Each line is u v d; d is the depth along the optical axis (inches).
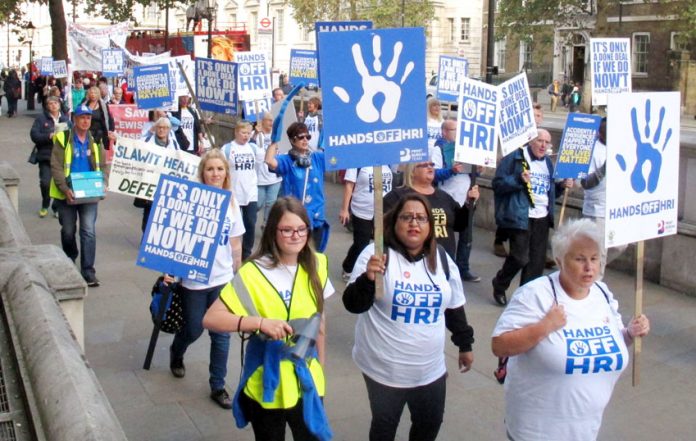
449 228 255.1
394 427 168.9
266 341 150.5
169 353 265.1
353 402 229.8
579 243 138.6
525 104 311.3
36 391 129.6
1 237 227.6
